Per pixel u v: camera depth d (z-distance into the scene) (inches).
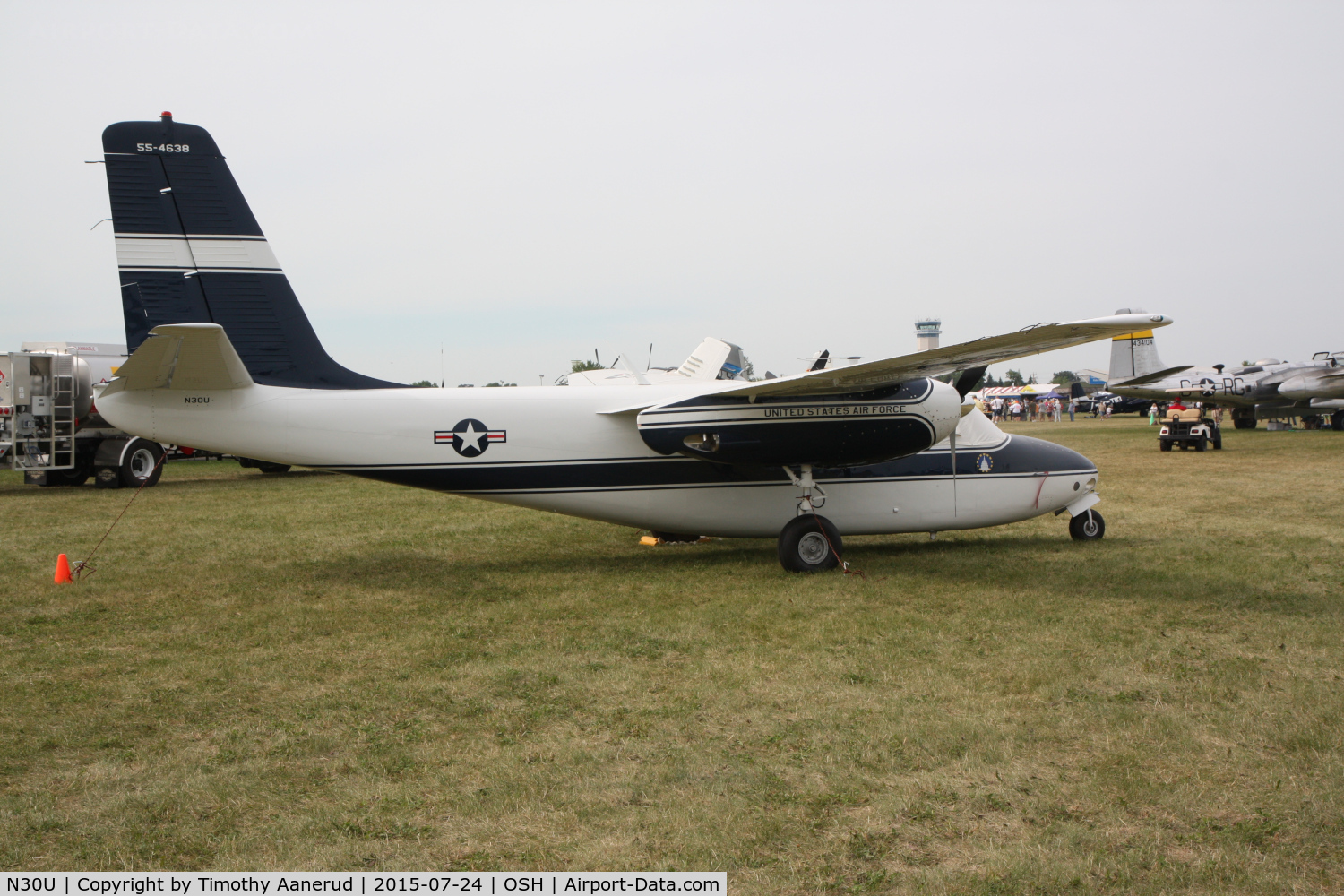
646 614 276.2
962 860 127.7
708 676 211.9
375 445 339.3
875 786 151.3
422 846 133.3
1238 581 307.1
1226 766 156.5
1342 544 381.4
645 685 206.4
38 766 162.2
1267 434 1288.1
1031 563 347.6
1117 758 160.4
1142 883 120.9
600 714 187.5
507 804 145.9
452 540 433.7
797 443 332.2
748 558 374.0
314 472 869.2
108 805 146.3
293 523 495.5
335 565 365.4
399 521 502.0
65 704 195.8
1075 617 261.0
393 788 152.3
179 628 262.7
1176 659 217.3
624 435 354.9
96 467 704.4
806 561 339.0
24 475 772.6
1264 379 1344.7
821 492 366.3
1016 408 2245.3
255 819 141.6
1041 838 133.3
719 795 148.5
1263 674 206.4
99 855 131.0
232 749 169.9
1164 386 1378.0
